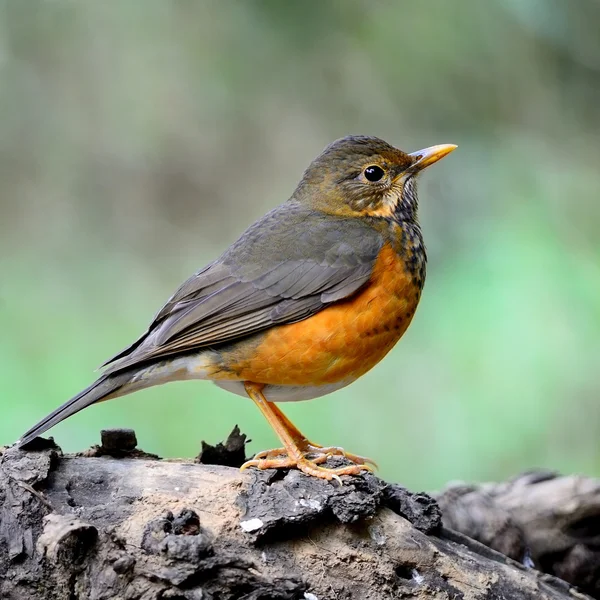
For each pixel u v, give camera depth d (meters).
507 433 12.96
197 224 17.28
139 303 16.33
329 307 7.95
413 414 13.48
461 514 8.77
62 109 17.03
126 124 17.08
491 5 14.30
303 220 8.59
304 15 14.75
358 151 8.76
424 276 8.52
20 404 13.57
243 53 15.90
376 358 8.12
